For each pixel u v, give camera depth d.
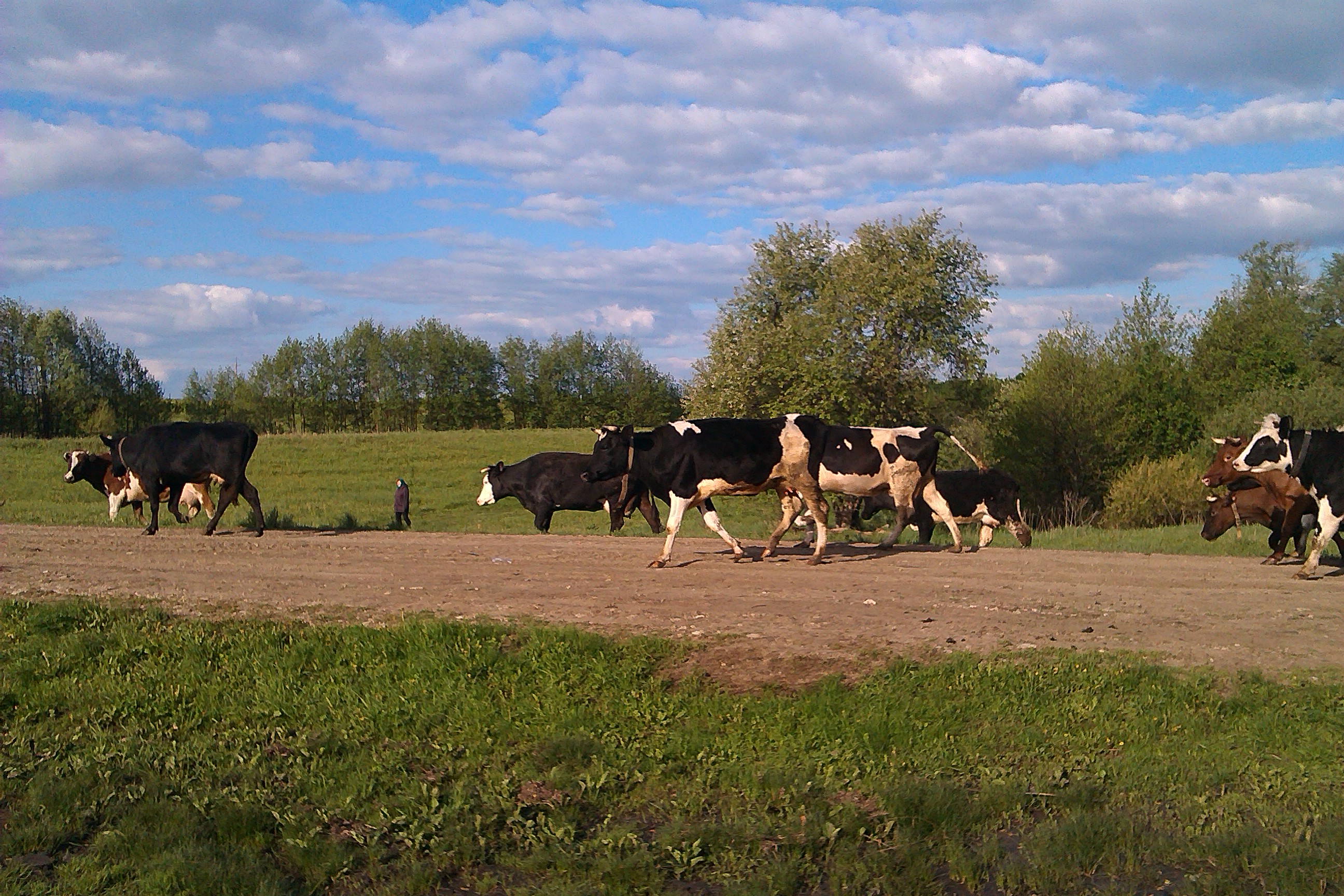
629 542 16.52
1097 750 6.95
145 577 12.23
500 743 7.48
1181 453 31.70
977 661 8.06
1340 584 11.77
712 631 9.11
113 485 21.69
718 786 6.84
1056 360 32.53
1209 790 6.43
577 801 6.71
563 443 52.03
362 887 5.95
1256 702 7.27
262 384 72.94
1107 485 31.31
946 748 7.01
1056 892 5.63
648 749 7.27
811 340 27.70
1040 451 32.28
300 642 9.05
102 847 6.31
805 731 7.27
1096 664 7.93
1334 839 5.75
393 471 42.22
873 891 5.71
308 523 22.73
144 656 9.11
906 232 28.91
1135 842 5.93
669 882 5.87
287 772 7.22
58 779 7.13
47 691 8.54
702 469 13.12
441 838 6.30
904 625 9.34
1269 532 18.44
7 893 5.82
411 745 7.54
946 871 5.94
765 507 29.48
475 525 25.61
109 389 62.59
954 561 13.76
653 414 81.50
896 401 28.67
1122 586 11.52
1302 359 42.47
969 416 32.06
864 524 24.58
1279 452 12.44
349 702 8.12
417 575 12.38
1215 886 5.52
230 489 17.44
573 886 5.75
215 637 9.38
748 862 5.94
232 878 5.86
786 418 13.73
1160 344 39.25
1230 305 45.06
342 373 74.94
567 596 10.83
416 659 8.59
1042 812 6.40
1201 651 8.45
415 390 76.94
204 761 7.39
